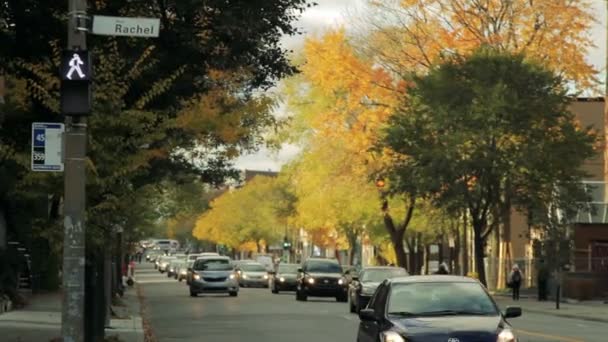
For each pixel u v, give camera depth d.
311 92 57.09
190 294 51.34
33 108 21.41
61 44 18.83
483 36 51.62
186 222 167.38
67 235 13.50
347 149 55.31
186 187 57.69
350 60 53.72
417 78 47.00
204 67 21.98
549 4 50.62
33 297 40.41
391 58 54.25
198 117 26.89
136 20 13.76
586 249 53.09
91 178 17.02
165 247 199.00
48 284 44.34
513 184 46.19
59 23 18.56
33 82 17.66
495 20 51.53
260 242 137.25
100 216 17.56
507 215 51.72
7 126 21.61
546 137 45.16
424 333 12.44
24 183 17.36
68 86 13.27
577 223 53.22
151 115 17.80
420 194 46.25
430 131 45.44
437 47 52.72
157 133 18.05
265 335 25.11
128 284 65.31
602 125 71.75
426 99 45.81
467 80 45.56
